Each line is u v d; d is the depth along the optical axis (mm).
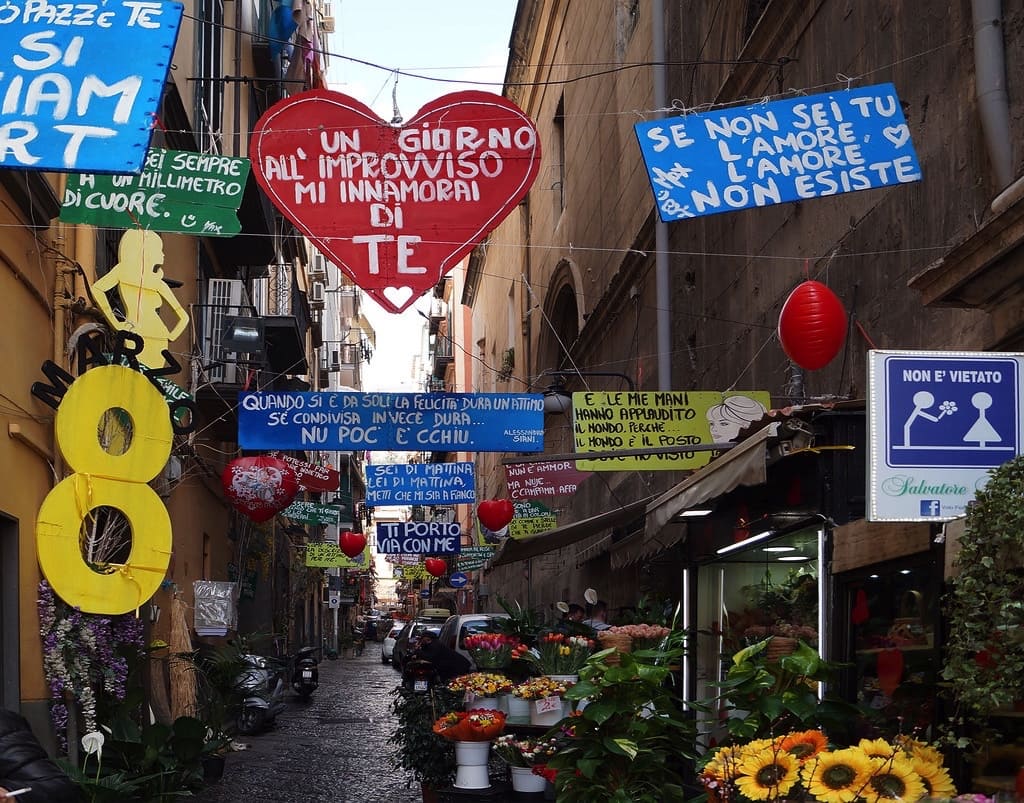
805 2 11477
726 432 11172
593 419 11180
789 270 11977
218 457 19375
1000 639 4109
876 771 3799
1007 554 4160
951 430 5031
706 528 10102
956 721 4492
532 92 33219
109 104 4781
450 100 7895
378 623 87312
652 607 12062
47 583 9102
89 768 8922
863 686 6656
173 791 9164
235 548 22219
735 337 14047
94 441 8859
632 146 20219
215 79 14766
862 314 9914
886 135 6461
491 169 7883
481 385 49188
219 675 13883
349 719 18844
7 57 4844
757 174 6383
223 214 8102
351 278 7836
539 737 9000
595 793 5840
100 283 10531
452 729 8875
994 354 5094
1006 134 7328
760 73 13062
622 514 13469
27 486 9172
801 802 3842
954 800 3619
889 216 9375
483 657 9844
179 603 13672
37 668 9031
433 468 16625
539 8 30719
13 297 8836
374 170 7871
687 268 16703
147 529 9070
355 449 10016
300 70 26062
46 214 9484
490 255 45469
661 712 6062
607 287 21625
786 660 5238
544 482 16406
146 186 8117
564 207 28281
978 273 6094
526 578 34594
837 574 7012
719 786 4090
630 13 21281
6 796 5000
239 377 17125
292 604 35938
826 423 7160
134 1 5008
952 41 8242
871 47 9852
